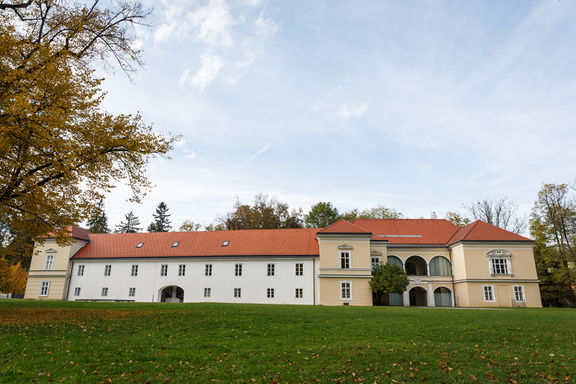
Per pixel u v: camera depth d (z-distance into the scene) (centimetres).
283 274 4231
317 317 1973
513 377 988
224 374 959
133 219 10069
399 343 1365
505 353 1220
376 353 1198
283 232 4734
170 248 4625
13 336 1250
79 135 1568
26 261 6125
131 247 4728
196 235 4831
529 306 4000
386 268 4009
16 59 1495
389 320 1920
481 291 4066
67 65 1566
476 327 1719
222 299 4247
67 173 1504
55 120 1388
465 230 4497
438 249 4528
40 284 4534
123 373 947
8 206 1650
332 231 4219
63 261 4575
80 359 1038
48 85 1471
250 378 941
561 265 4581
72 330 1390
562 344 1362
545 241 4706
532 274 4084
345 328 1669
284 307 2636
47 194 1630
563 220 4594
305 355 1167
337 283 4072
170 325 1577
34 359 1025
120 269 4519
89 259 4588
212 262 4384
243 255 4325
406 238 4712
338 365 1058
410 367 1058
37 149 1487
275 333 1522
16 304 2417
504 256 4144
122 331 1416
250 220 6856
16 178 1558
